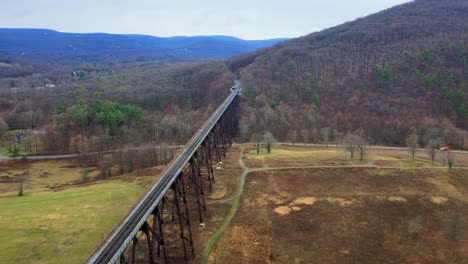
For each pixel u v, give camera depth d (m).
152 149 114.62
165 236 62.78
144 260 54.59
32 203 76.31
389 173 90.06
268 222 69.12
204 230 65.56
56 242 58.62
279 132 147.75
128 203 75.69
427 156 112.12
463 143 128.62
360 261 58.22
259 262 57.47
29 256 54.59
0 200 79.25
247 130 143.75
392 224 68.62
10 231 61.88
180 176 58.09
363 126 147.12
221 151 118.25
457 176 88.56
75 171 111.81
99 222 66.06
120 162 112.25
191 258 56.50
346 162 100.25
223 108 117.25
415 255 59.72
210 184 82.44
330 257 59.16
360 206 74.75
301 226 67.88
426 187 82.62
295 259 58.56
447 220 69.88
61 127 146.50
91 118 149.75
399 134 140.50
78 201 76.88
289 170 94.31
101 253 38.00
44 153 132.75
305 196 79.81
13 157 127.25
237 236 64.12
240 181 88.19
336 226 67.88
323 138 142.00
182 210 72.75
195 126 145.88
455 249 61.03
